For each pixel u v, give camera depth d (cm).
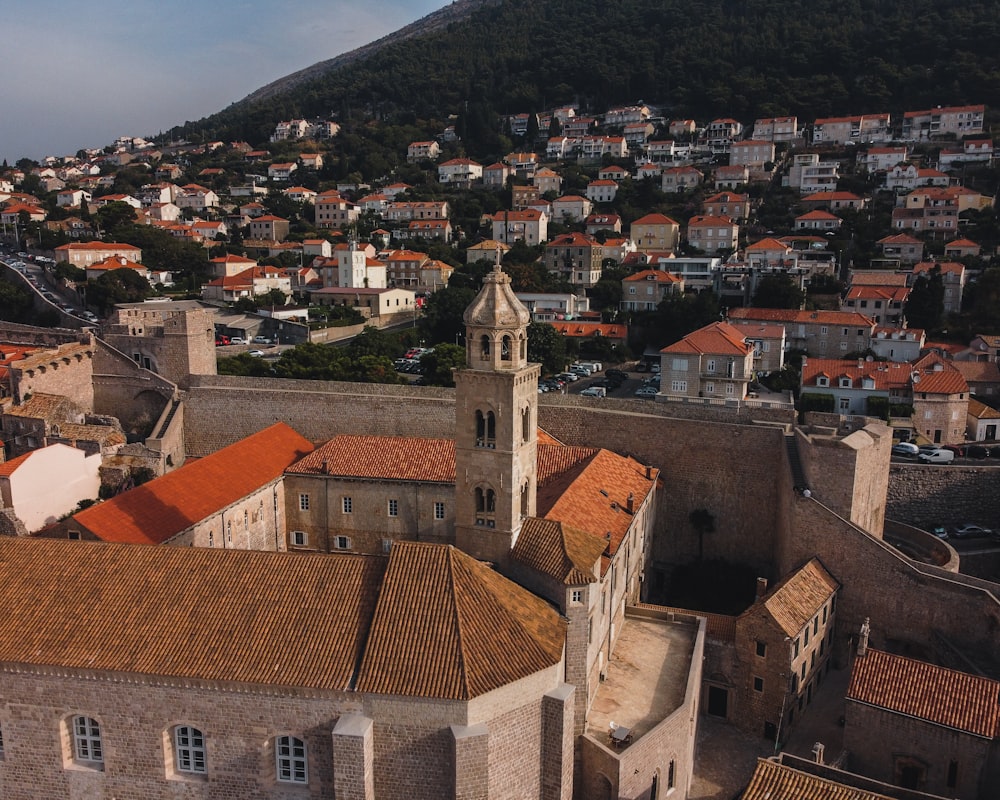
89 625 4378
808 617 6531
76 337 11200
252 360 13275
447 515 7556
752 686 6419
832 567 7275
